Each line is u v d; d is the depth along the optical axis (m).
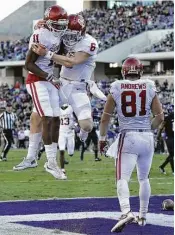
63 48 20.67
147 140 16.17
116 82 16.23
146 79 16.38
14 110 85.56
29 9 83.56
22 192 25.19
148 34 111.31
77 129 62.47
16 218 17.94
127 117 16.16
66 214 18.84
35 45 19.80
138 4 126.25
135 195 24.66
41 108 20.72
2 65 116.44
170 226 16.92
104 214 18.92
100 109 74.44
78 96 21.11
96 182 29.92
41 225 16.75
